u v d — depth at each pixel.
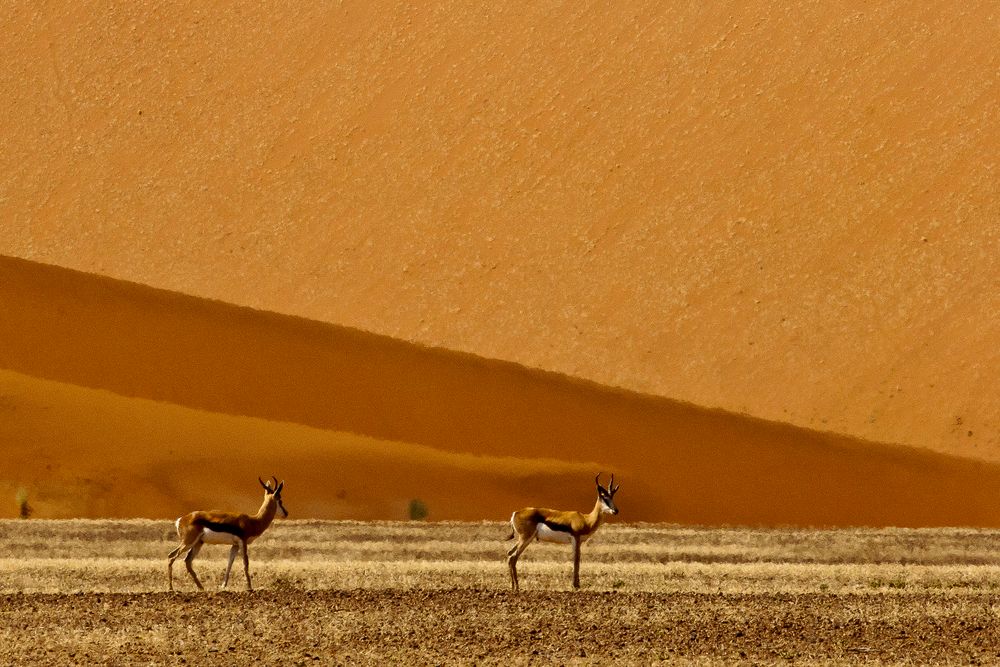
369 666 54.94
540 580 85.06
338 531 120.50
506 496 151.88
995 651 60.41
